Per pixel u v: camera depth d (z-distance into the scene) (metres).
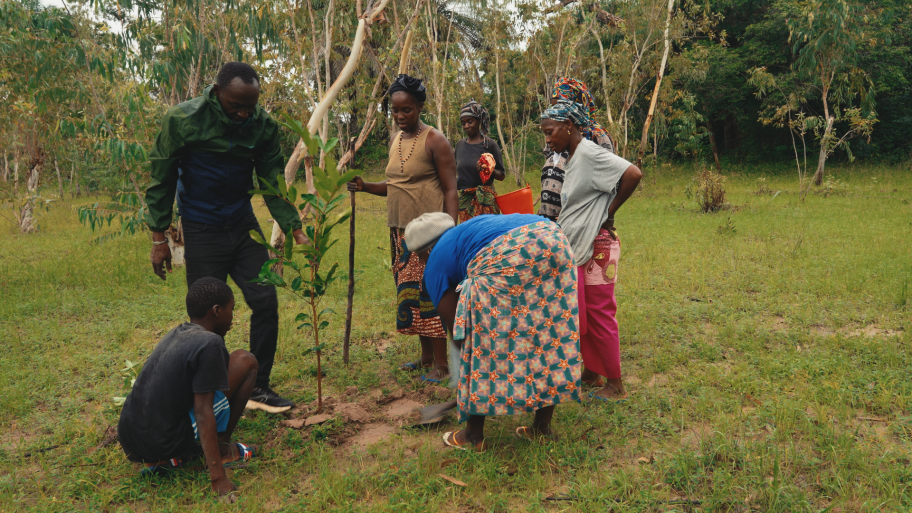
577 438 3.23
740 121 27.12
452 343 3.11
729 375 3.99
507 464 3.00
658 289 6.48
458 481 2.79
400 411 3.76
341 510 2.60
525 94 22.06
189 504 2.77
